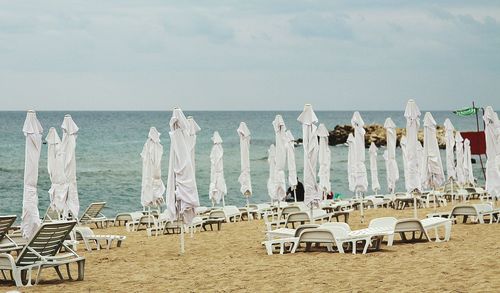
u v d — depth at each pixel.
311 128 14.98
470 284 8.34
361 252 12.22
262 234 16.75
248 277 9.98
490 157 17.70
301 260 11.50
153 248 14.75
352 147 25.41
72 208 16.38
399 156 63.72
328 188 23.31
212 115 173.50
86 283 10.13
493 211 16.53
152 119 131.12
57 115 159.25
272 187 22.80
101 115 159.00
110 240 14.86
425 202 24.98
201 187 36.44
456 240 13.35
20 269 9.92
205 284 9.59
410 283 8.70
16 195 31.66
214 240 15.82
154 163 19.03
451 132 25.59
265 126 115.56
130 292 9.27
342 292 8.41
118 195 32.41
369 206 25.02
